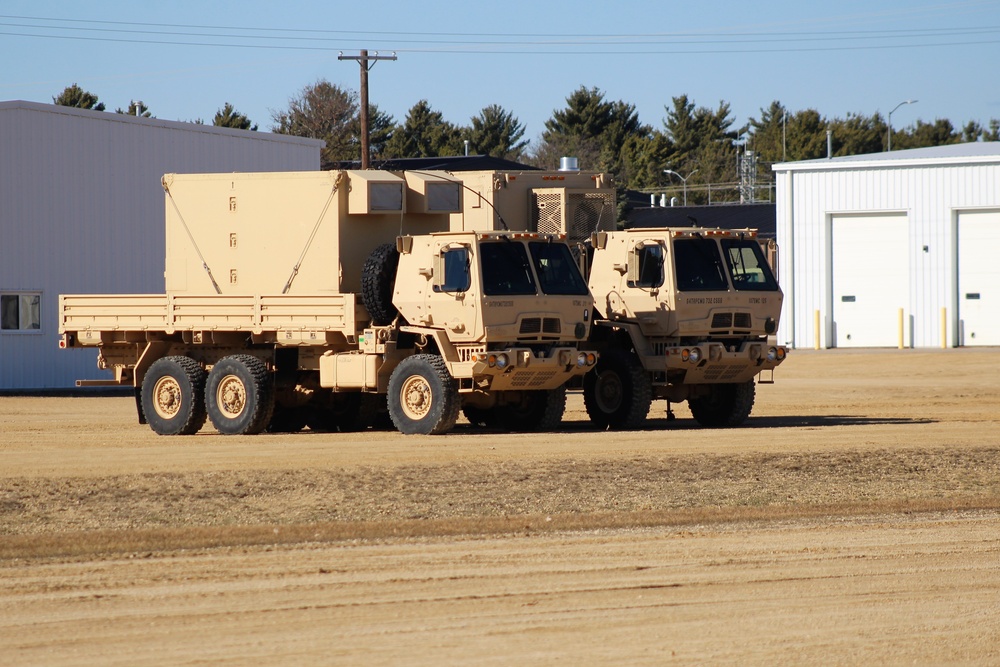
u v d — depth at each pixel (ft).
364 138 441.68
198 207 200.23
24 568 98.63
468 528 113.50
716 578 96.02
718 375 189.98
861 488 135.54
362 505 124.26
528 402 190.80
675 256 188.24
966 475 143.54
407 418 178.09
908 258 387.34
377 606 87.86
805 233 400.67
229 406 187.62
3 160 291.99
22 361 296.10
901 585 94.27
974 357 340.39
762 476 141.28
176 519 118.42
